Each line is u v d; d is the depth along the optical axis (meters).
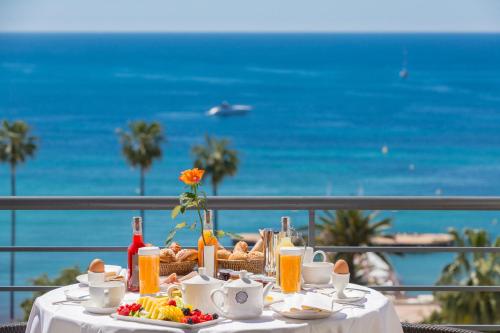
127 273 3.20
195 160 53.25
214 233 3.31
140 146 57.41
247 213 51.88
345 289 3.19
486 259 19.84
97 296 2.84
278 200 4.07
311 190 66.38
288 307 2.77
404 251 3.90
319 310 2.71
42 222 50.66
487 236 20.02
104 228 50.09
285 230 3.33
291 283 3.10
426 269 37.75
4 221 50.62
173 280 3.16
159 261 3.12
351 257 23.02
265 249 3.36
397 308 28.20
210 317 2.67
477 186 66.50
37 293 29.14
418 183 66.69
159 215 47.78
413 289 3.96
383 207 4.09
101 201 4.09
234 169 53.72
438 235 46.59
